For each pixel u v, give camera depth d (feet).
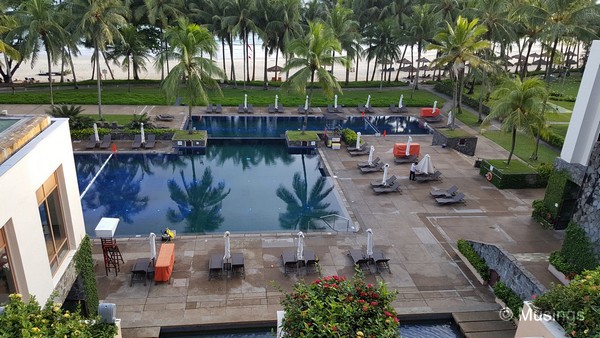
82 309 41.86
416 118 133.39
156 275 51.55
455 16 155.94
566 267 50.37
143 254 57.88
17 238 28.86
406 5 174.09
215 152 105.40
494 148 106.52
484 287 54.34
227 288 51.80
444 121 127.44
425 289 53.31
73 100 129.59
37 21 109.81
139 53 154.51
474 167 93.25
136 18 148.25
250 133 116.67
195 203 79.82
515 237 65.31
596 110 59.77
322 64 109.81
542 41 144.87
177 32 101.91
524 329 30.96
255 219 74.13
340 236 64.54
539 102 79.92
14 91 141.28
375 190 79.10
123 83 159.22
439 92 165.89
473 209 74.43
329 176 87.51
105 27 103.76
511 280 50.11
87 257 41.27
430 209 74.18
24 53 119.65
